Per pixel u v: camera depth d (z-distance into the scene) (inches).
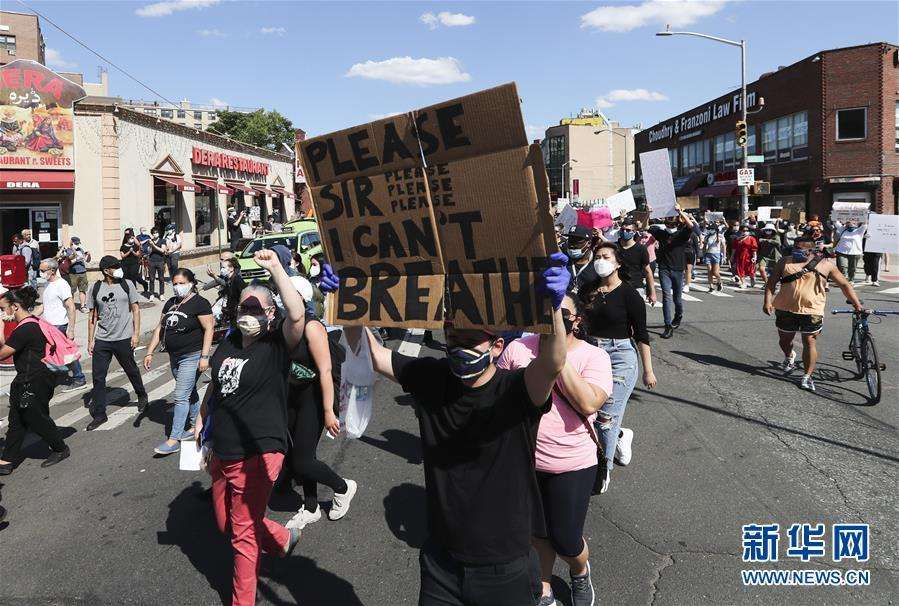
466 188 83.0
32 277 705.0
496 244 82.8
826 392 287.4
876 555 150.8
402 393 299.9
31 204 799.7
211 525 176.6
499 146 79.7
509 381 88.1
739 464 205.5
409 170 86.7
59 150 792.3
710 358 358.3
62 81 789.2
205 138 1111.0
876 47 1085.1
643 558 150.9
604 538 160.2
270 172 1489.9
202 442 143.9
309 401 167.9
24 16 2477.9
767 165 1323.8
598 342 187.6
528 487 89.4
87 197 806.5
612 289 188.4
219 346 138.9
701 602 134.2
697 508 175.0
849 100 1113.4
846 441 224.8
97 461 228.4
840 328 449.1
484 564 87.4
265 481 131.3
